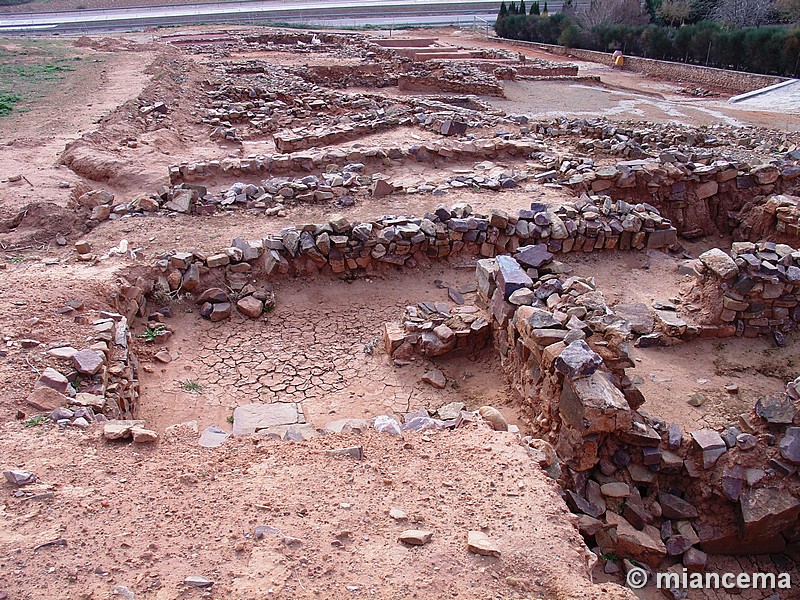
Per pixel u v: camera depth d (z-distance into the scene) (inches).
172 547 151.5
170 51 1173.7
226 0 2576.3
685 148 623.2
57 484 175.6
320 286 387.5
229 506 169.0
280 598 136.4
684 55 1464.1
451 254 414.9
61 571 140.5
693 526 242.4
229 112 746.8
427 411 272.1
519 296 287.7
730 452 246.4
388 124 680.4
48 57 1087.6
